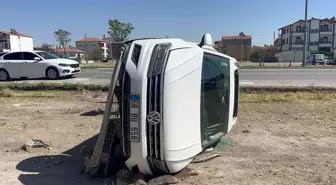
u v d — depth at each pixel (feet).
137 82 11.75
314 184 13.01
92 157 13.70
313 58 153.58
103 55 247.50
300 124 22.65
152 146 11.94
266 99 32.53
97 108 29.86
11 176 14.25
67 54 280.51
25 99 35.50
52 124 23.59
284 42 337.72
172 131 11.94
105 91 40.83
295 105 29.58
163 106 11.69
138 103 11.76
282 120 23.90
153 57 11.99
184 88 12.23
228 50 301.02
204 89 13.67
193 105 12.72
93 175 14.06
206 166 14.96
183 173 13.71
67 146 18.60
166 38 13.26
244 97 33.96
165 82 11.69
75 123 23.88
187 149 12.66
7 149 18.02
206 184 12.98
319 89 38.17
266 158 16.01
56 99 35.45
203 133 13.79
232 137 19.54
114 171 14.26
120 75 12.24
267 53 311.47
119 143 13.83
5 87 42.52
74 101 34.19
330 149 17.29
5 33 269.64
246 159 15.88
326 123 22.77
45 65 55.98
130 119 11.92
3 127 22.72
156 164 12.48
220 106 15.39
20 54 57.11
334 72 71.26
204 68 13.69
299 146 17.85
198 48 13.48
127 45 12.66
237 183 13.12
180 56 12.28
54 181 13.73
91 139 19.83
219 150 17.06
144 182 12.51
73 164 15.75
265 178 13.61
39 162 16.03
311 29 313.73
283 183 13.12
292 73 68.80
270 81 50.34
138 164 12.60
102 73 71.61
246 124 22.74
